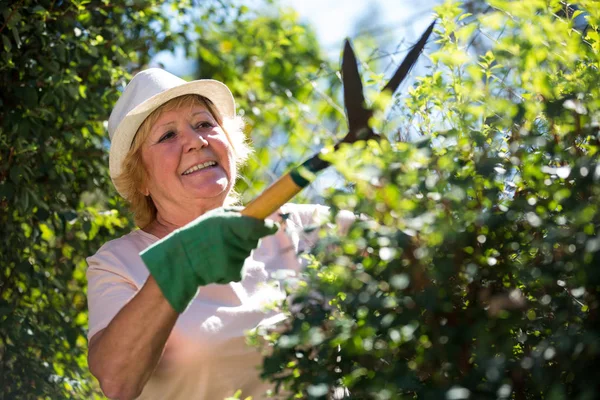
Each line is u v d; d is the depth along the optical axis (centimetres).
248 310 211
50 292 358
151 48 414
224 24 454
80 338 371
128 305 182
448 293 130
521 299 125
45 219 344
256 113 417
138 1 379
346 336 129
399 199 129
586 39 154
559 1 147
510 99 159
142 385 190
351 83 149
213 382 207
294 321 140
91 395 357
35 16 332
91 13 371
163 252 152
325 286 136
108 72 358
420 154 131
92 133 362
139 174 246
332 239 135
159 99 235
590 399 111
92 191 368
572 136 133
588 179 123
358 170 133
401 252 130
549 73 142
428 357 128
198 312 210
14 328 334
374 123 146
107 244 235
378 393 126
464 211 129
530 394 125
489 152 138
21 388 337
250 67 500
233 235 149
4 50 335
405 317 129
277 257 223
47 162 343
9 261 346
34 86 335
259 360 209
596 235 118
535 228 131
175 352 207
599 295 121
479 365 119
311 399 131
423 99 159
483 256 130
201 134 238
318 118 373
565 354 117
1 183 329
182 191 234
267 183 420
